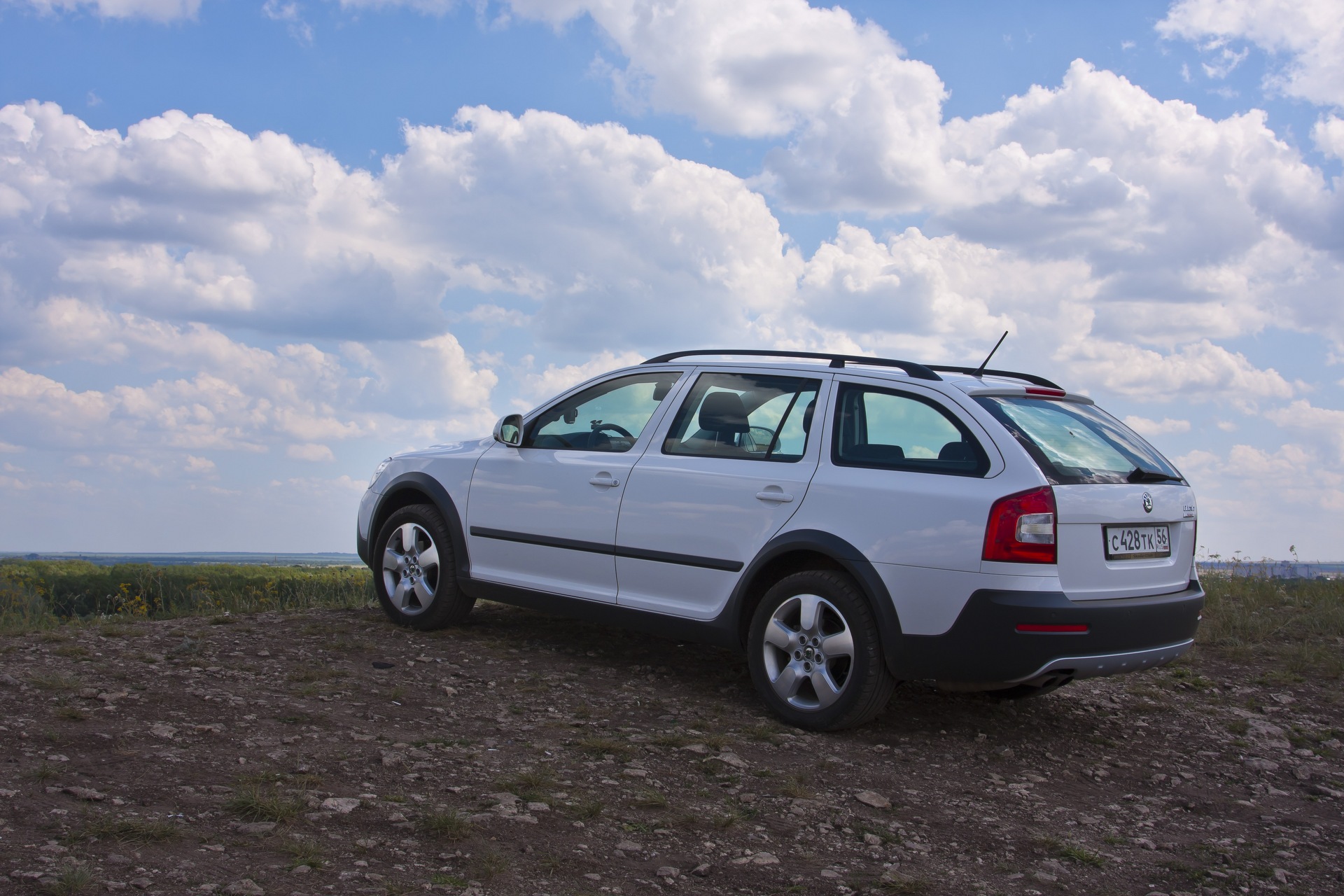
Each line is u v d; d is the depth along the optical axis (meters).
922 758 4.57
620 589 5.71
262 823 3.22
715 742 4.46
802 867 3.26
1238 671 6.69
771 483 5.10
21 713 4.21
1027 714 5.45
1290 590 9.60
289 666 5.51
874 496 4.73
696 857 3.27
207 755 3.86
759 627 5.04
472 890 2.88
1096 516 4.50
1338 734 5.32
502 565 6.30
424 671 5.59
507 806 3.54
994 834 3.70
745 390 5.50
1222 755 4.94
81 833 3.03
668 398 5.81
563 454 6.15
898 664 4.59
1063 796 4.23
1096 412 5.30
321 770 3.79
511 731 4.55
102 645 5.78
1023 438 4.57
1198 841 3.79
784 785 3.99
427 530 6.66
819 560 4.98
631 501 5.64
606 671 5.81
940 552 4.48
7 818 3.10
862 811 3.81
